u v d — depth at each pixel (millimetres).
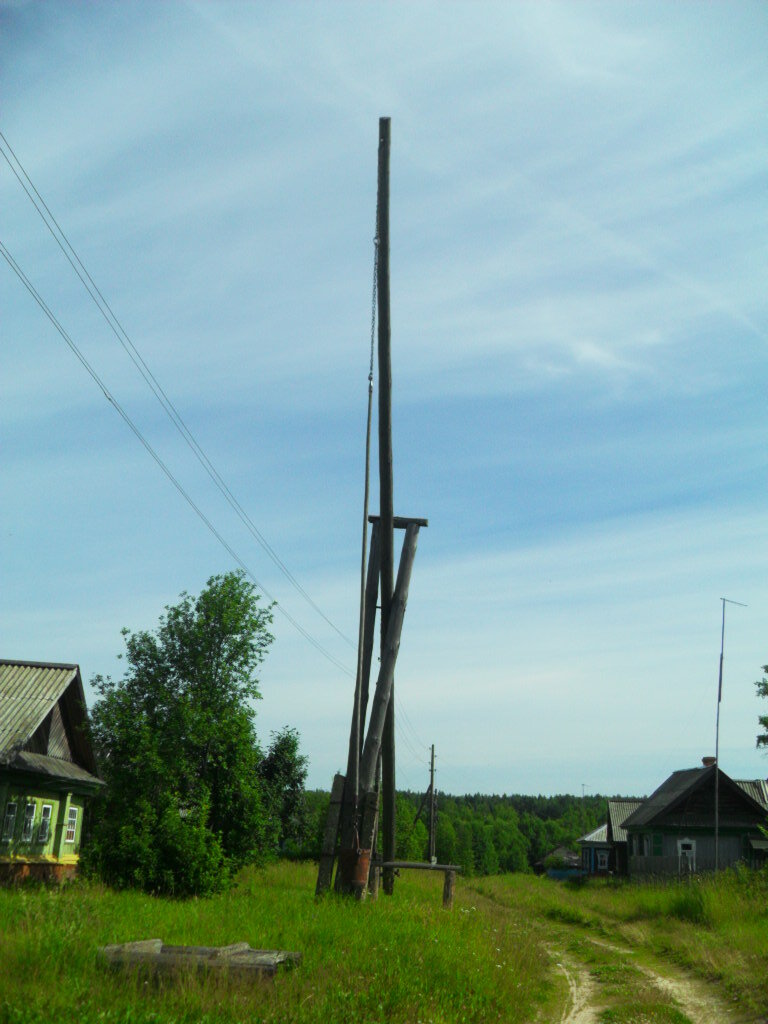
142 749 21422
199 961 8750
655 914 23484
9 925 10375
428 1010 8719
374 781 18047
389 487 18984
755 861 39094
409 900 18969
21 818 22234
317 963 9695
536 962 13883
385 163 18656
